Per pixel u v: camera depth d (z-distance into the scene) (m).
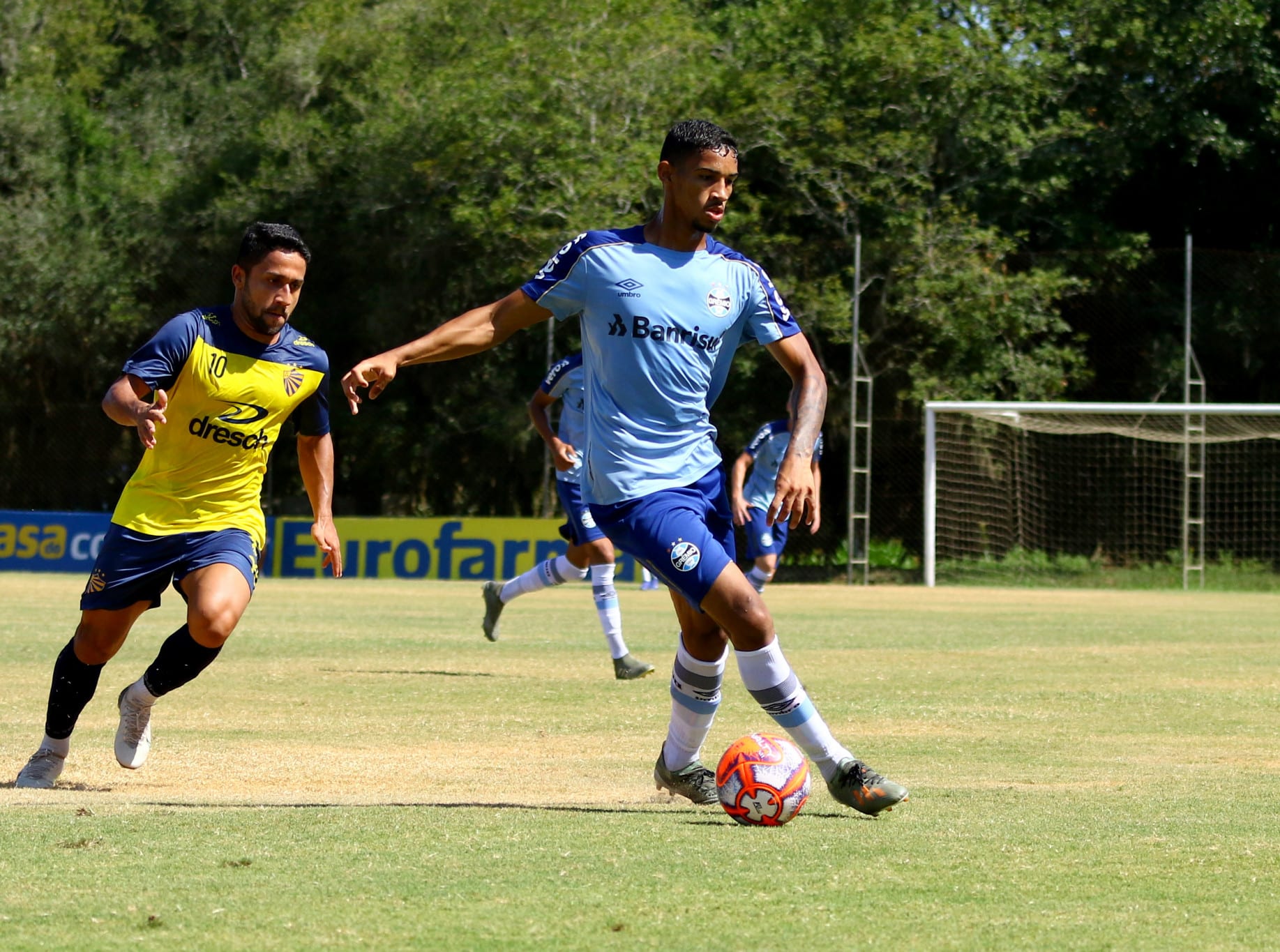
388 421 81.44
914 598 58.72
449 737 18.95
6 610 42.12
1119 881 10.17
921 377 74.94
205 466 14.70
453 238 76.56
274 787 14.91
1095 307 81.50
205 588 14.43
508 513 82.62
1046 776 15.94
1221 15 78.44
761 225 74.75
